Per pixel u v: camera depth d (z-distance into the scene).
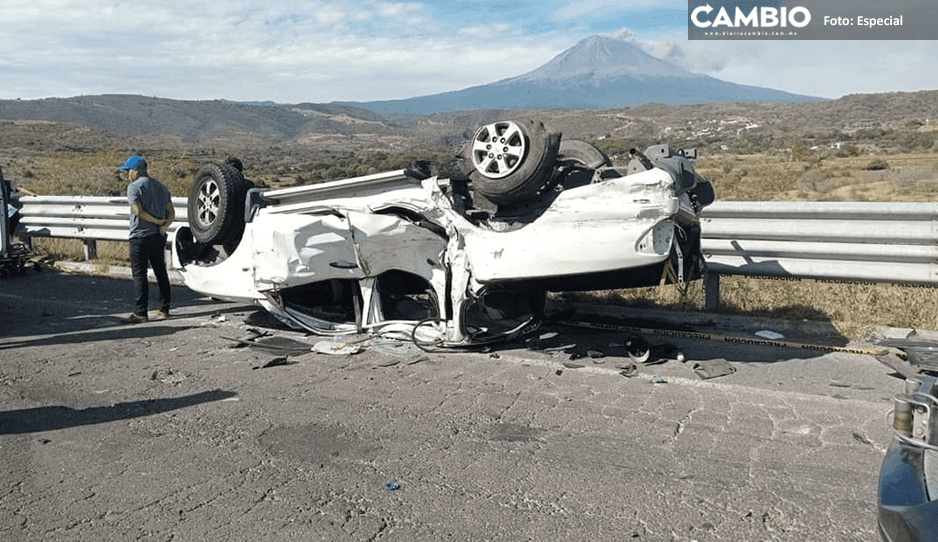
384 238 7.17
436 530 3.46
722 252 7.54
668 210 5.83
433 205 6.89
